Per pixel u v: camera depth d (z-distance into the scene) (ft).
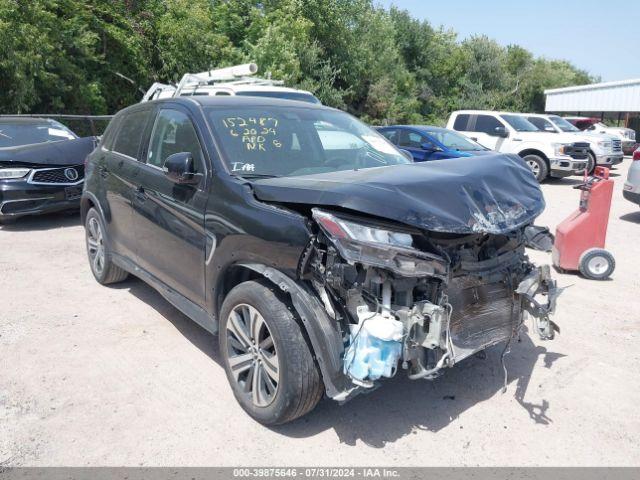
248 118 13.46
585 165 47.34
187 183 12.32
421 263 9.42
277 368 10.08
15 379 12.40
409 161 14.79
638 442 10.31
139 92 71.36
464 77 148.97
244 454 9.90
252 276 11.46
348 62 104.63
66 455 9.82
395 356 9.25
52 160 27.17
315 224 9.78
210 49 76.13
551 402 11.66
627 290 18.86
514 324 11.57
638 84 111.04
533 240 11.95
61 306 16.81
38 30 52.85
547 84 169.48
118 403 11.48
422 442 10.28
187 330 15.12
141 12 71.97
